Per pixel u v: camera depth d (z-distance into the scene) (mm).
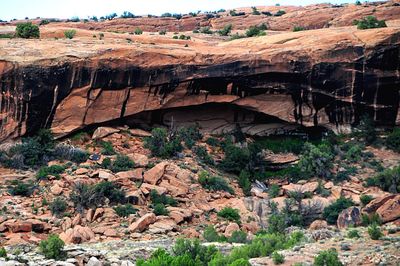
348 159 55531
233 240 36688
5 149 50844
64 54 52688
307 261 25906
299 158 56875
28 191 43312
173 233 38500
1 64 51156
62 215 39812
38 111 52094
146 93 55750
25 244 33719
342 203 45094
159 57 55344
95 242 35188
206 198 47125
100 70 53500
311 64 57375
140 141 55312
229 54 56781
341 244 28891
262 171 56000
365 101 58438
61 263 25594
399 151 56438
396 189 48625
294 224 44156
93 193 41531
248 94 58031
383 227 34406
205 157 55188
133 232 37719
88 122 54562
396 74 58000
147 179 46562
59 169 47125
